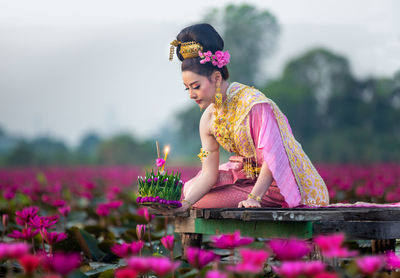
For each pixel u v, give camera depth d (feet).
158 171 11.97
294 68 216.54
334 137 189.78
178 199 11.95
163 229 19.12
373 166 85.05
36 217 11.46
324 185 13.10
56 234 10.64
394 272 8.98
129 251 9.61
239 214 10.36
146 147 191.62
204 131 13.78
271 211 10.12
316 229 10.07
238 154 13.79
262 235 10.91
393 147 185.06
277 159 12.22
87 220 24.16
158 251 12.96
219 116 13.21
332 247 6.75
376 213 10.43
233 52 222.69
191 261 7.47
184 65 12.74
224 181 13.48
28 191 26.71
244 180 13.41
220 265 8.91
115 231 18.28
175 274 9.41
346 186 29.63
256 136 12.94
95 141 354.54
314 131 206.49
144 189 11.78
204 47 12.60
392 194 24.89
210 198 13.30
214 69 12.69
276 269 9.43
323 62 211.41
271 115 12.79
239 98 13.03
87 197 28.22
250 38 221.05
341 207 11.94
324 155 180.34
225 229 11.48
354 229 10.34
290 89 207.82
